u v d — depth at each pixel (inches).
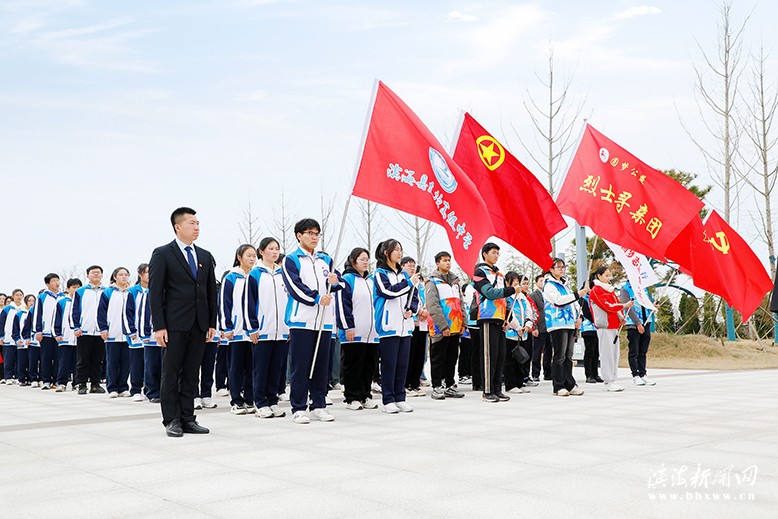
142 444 235.9
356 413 322.7
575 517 139.1
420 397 400.8
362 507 147.8
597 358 503.8
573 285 959.0
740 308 455.8
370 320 342.6
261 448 224.1
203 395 373.4
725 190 796.6
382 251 323.9
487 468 186.5
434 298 385.1
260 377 313.9
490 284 356.2
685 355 772.0
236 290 350.9
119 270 467.8
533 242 362.3
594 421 279.0
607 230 408.2
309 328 290.8
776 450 210.5
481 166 357.7
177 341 258.2
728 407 324.2
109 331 462.0
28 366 613.3
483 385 367.9
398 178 297.4
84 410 359.9
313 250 302.7
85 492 165.2
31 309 594.2
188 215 266.2
